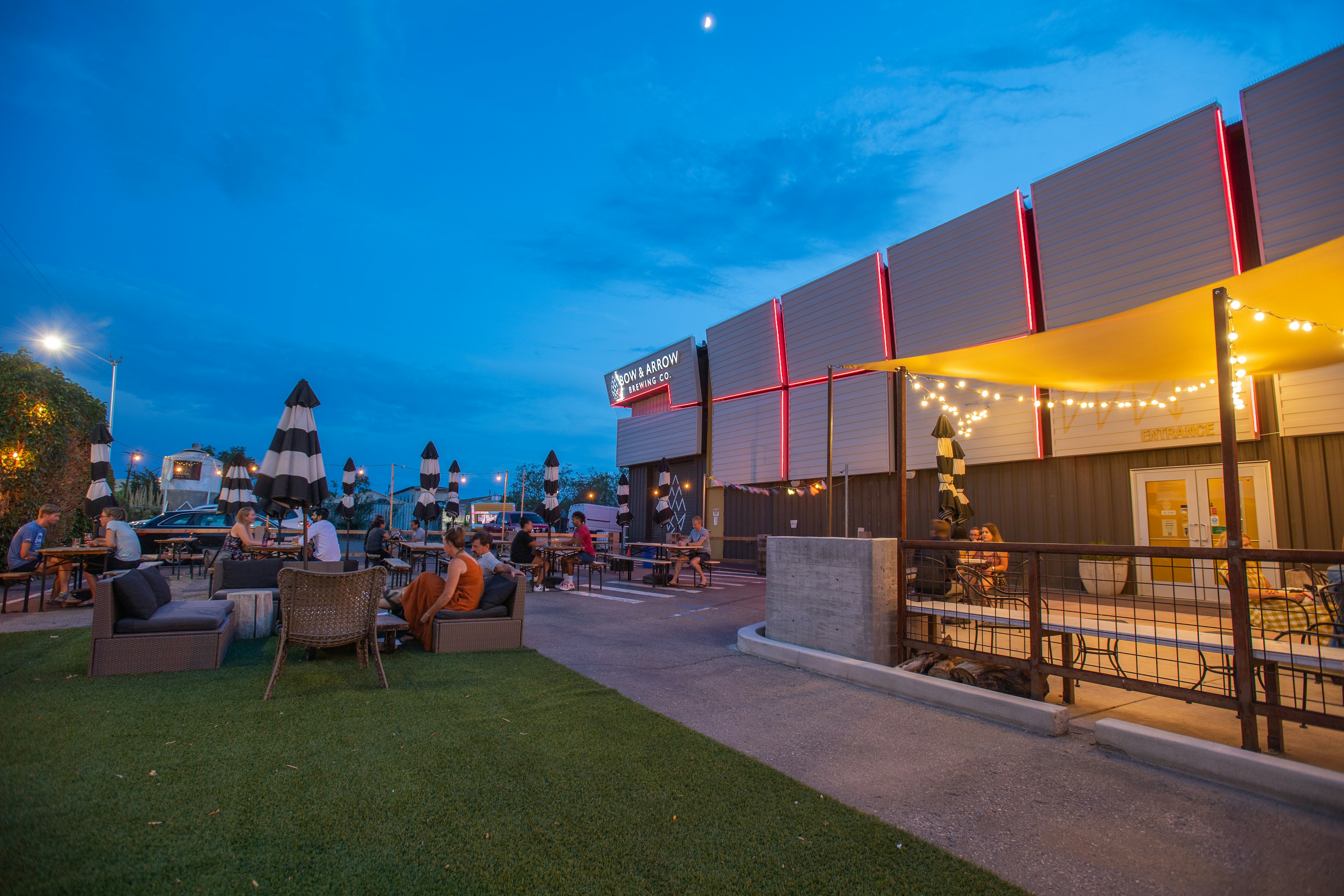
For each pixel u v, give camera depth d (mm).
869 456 15305
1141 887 2428
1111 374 7500
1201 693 3725
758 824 2834
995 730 4250
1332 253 3969
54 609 8805
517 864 2412
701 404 20594
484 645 6328
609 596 11359
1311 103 8852
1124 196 10727
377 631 5176
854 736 4102
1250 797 3234
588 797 3035
